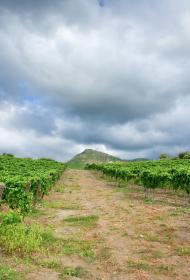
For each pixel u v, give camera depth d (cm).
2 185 1538
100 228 1706
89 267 1131
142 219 1933
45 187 2622
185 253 1301
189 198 3036
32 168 4241
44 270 1073
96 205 2498
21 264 1102
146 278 1050
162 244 1426
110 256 1252
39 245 1333
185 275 1085
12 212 1430
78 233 1591
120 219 1939
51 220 1895
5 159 6406
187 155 8944
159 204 2580
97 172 7381
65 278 1017
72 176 6128
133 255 1275
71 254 1262
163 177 3123
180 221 1872
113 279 1034
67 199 2831
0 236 1305
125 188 3881
